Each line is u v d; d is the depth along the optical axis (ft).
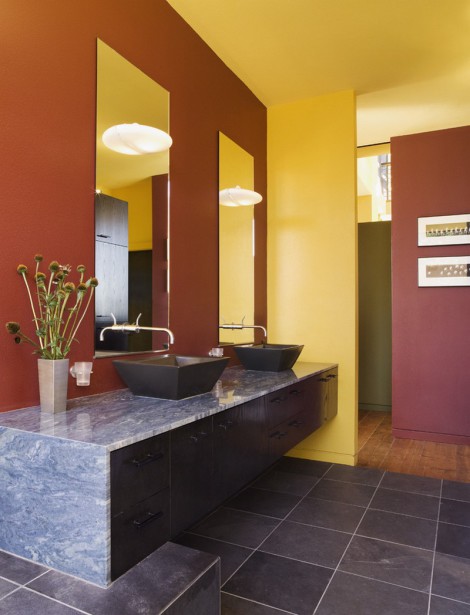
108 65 7.25
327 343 12.28
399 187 15.15
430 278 14.65
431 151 14.78
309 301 12.50
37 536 4.70
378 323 18.86
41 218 6.11
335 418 12.14
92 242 6.91
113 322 7.36
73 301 6.59
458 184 14.44
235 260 11.25
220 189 10.53
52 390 5.65
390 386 18.67
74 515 4.45
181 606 4.11
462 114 13.97
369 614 5.82
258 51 10.36
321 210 12.39
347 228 12.10
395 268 15.14
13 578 4.39
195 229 9.61
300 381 9.17
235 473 6.70
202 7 8.88
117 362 6.85
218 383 8.12
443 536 7.96
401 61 10.82
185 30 9.29
